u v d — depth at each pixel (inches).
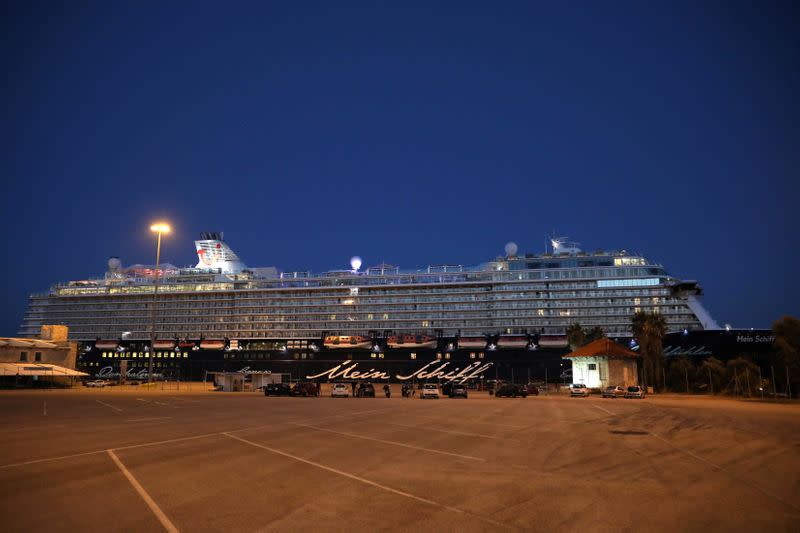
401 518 394.0
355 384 2861.7
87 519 388.5
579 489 492.4
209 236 5472.4
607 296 4185.5
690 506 433.4
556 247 4623.5
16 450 712.4
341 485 502.6
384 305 4633.4
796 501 453.4
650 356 3245.6
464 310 4461.1
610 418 1284.4
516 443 809.5
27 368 3230.8
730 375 2805.1
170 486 495.8
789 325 2672.2
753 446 791.7
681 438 885.2
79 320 5167.3
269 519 389.4
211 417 1246.3
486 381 3924.7
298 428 1003.9
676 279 4173.2
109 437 854.5
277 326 4785.9
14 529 365.7
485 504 436.1
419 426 1056.8
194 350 4857.3
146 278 5226.4
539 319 4266.7
